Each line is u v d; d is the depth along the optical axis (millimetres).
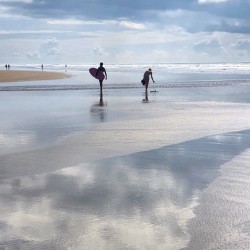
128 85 42250
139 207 6863
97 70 27469
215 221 6215
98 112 20094
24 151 11352
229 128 15031
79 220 6316
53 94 31250
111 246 5418
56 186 8102
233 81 49688
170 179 8516
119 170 9297
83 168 9500
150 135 13695
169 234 5770
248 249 5289
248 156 10508
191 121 16859
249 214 6488
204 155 10711
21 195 7559
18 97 28719
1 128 15336
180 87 39406
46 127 15523
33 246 5434
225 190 7719
